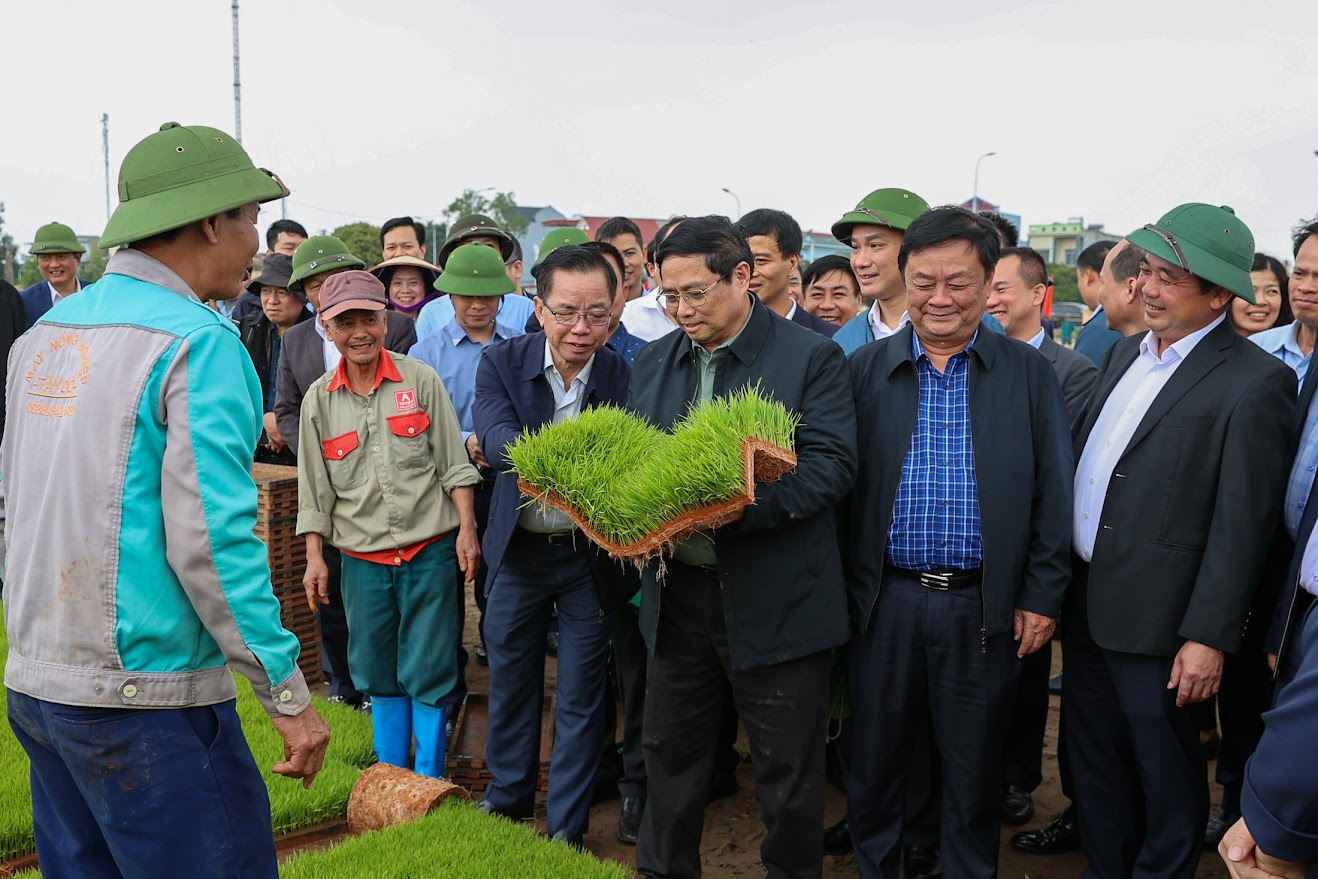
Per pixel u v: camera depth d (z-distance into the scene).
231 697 2.27
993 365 3.08
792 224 4.46
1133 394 3.16
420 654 3.93
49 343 2.24
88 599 2.09
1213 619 2.79
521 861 3.22
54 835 2.37
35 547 2.13
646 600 3.08
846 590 3.16
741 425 2.48
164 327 2.13
